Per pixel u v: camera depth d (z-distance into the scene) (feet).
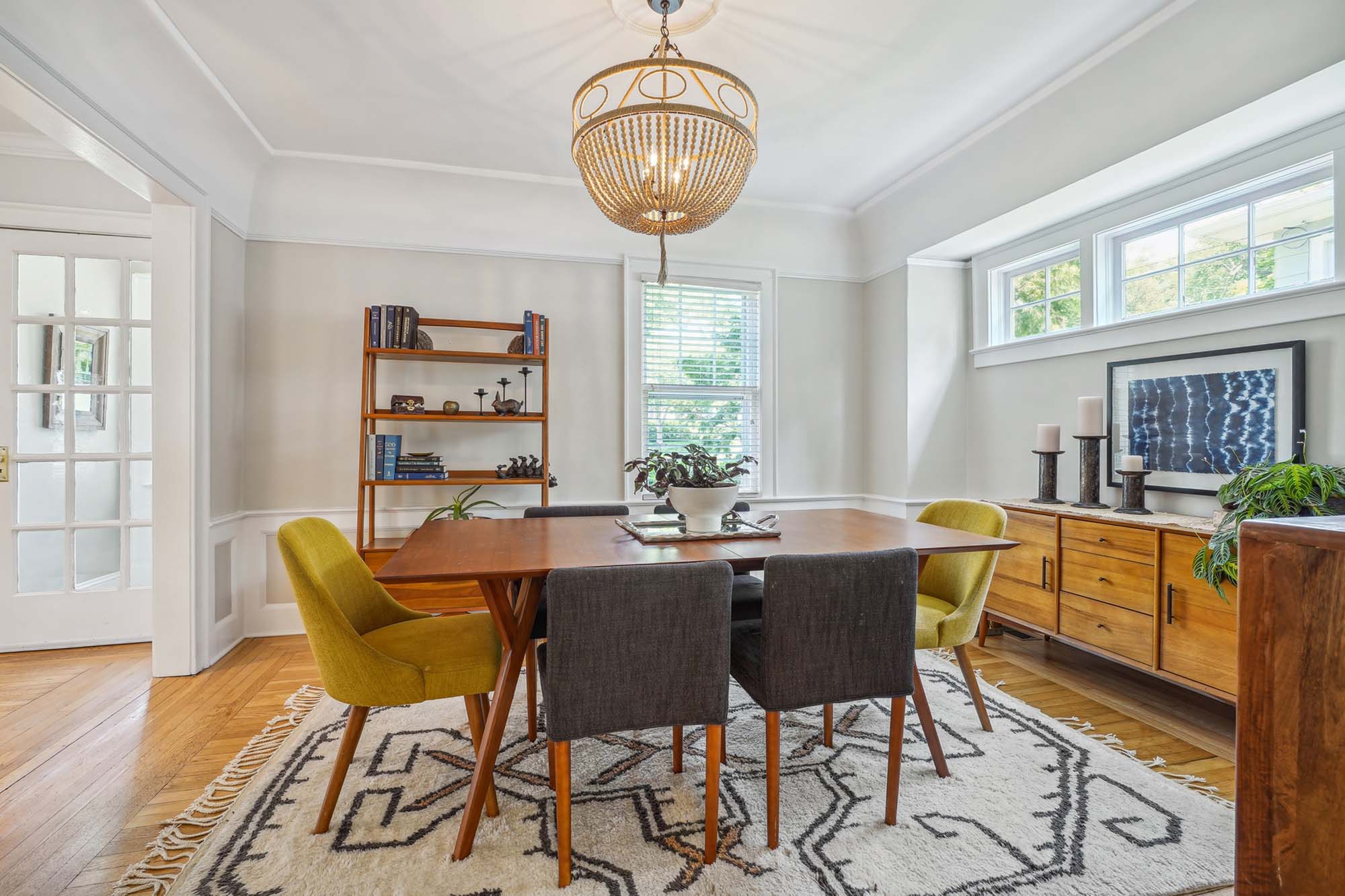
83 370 10.21
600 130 5.74
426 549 5.98
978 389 12.50
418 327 10.91
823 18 7.16
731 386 13.04
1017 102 8.97
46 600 10.05
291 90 8.61
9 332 9.84
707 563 4.82
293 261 10.99
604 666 4.69
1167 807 5.70
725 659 4.93
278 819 5.52
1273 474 6.53
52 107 6.34
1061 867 4.88
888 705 8.04
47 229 9.94
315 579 5.10
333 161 10.57
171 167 8.41
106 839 5.34
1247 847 1.61
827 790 6.01
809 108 9.12
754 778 6.25
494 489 11.76
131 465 10.37
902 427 12.59
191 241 9.03
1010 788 6.03
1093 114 8.28
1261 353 7.75
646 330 12.57
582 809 5.70
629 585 4.65
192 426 9.08
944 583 7.85
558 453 12.09
